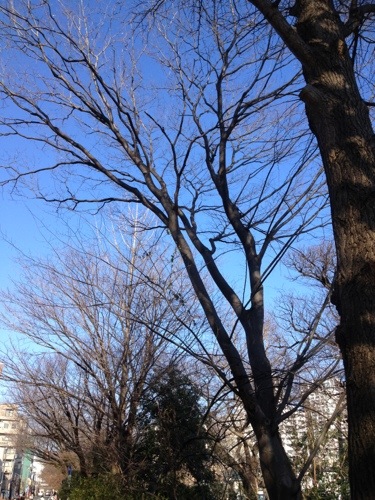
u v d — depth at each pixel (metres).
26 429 20.61
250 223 7.03
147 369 13.27
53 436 15.98
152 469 13.28
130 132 8.10
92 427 15.07
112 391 13.75
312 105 4.74
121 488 13.34
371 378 3.63
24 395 15.88
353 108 4.62
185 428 11.26
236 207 7.35
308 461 5.35
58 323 15.69
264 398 5.73
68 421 15.62
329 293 6.09
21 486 90.44
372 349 3.69
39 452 21.05
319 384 5.76
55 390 15.13
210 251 7.20
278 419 5.53
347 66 4.88
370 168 4.30
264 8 5.18
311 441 10.96
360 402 3.63
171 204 7.62
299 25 5.27
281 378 6.09
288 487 5.23
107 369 13.73
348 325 3.86
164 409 11.86
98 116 8.32
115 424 13.75
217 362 7.15
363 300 3.83
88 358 14.08
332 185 4.40
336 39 4.94
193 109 8.22
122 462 13.70
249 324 6.32
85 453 15.79
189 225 7.57
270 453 5.40
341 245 4.13
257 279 6.61
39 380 15.20
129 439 13.70
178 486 12.45
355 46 5.95
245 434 7.85
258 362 6.05
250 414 5.63
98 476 14.68
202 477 12.06
